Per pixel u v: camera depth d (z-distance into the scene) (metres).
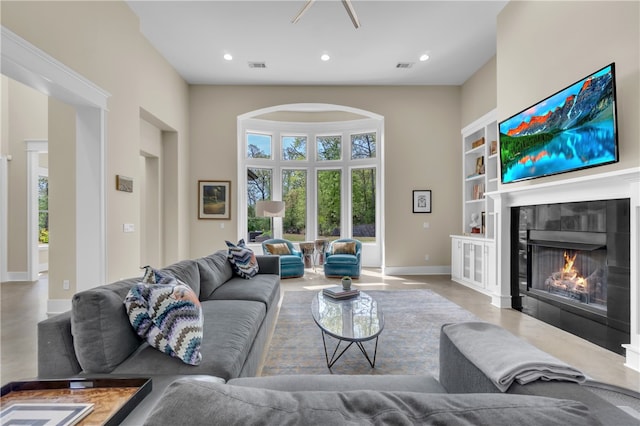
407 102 6.07
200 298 2.76
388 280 5.56
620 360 2.42
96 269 3.36
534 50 3.30
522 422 0.53
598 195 2.62
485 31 4.31
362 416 0.56
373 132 7.37
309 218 7.68
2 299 4.37
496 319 3.41
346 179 7.55
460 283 5.29
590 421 0.54
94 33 3.30
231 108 5.98
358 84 6.00
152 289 1.56
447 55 4.94
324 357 2.50
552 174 2.96
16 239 5.85
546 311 3.31
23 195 5.87
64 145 3.66
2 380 2.18
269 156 7.57
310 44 4.63
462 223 6.05
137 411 1.08
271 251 5.98
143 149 4.86
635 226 2.28
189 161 5.92
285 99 5.99
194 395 0.58
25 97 5.91
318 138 7.71
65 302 3.66
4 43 2.34
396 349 2.64
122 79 3.79
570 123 2.73
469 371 1.11
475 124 5.36
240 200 7.14
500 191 3.73
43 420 0.98
